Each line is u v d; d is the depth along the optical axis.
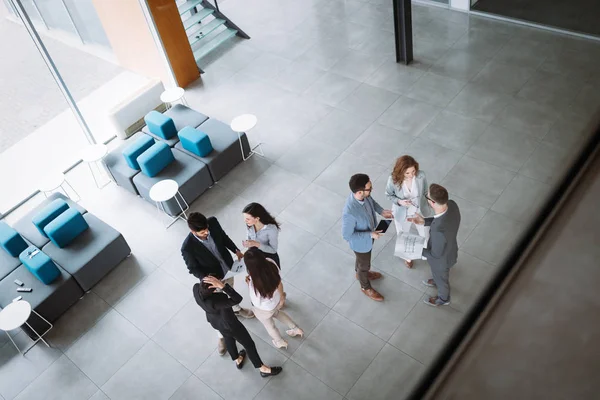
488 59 9.25
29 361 6.56
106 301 7.03
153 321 6.71
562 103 8.17
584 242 0.56
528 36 9.46
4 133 8.25
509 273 0.58
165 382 6.11
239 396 5.85
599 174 0.59
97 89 9.13
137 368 6.29
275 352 6.10
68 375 6.36
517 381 0.52
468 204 7.10
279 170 8.21
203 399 5.89
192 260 5.69
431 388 0.53
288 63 10.20
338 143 8.41
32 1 7.66
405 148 8.07
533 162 7.45
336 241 7.08
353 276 6.66
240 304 6.57
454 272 6.40
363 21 10.80
